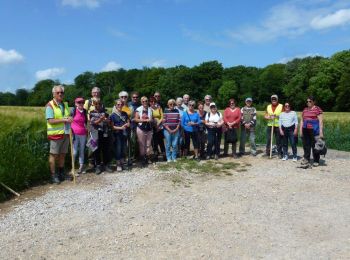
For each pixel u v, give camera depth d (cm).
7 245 572
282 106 1245
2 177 841
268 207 750
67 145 941
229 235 611
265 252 551
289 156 1300
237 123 1238
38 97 8594
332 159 1264
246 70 8969
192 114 1199
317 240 593
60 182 936
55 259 529
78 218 686
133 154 1227
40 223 662
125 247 566
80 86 9488
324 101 7019
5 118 1101
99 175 997
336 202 786
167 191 856
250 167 1111
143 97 1104
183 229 634
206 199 798
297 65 7881
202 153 1242
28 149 997
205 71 8762
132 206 754
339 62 7019
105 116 1007
